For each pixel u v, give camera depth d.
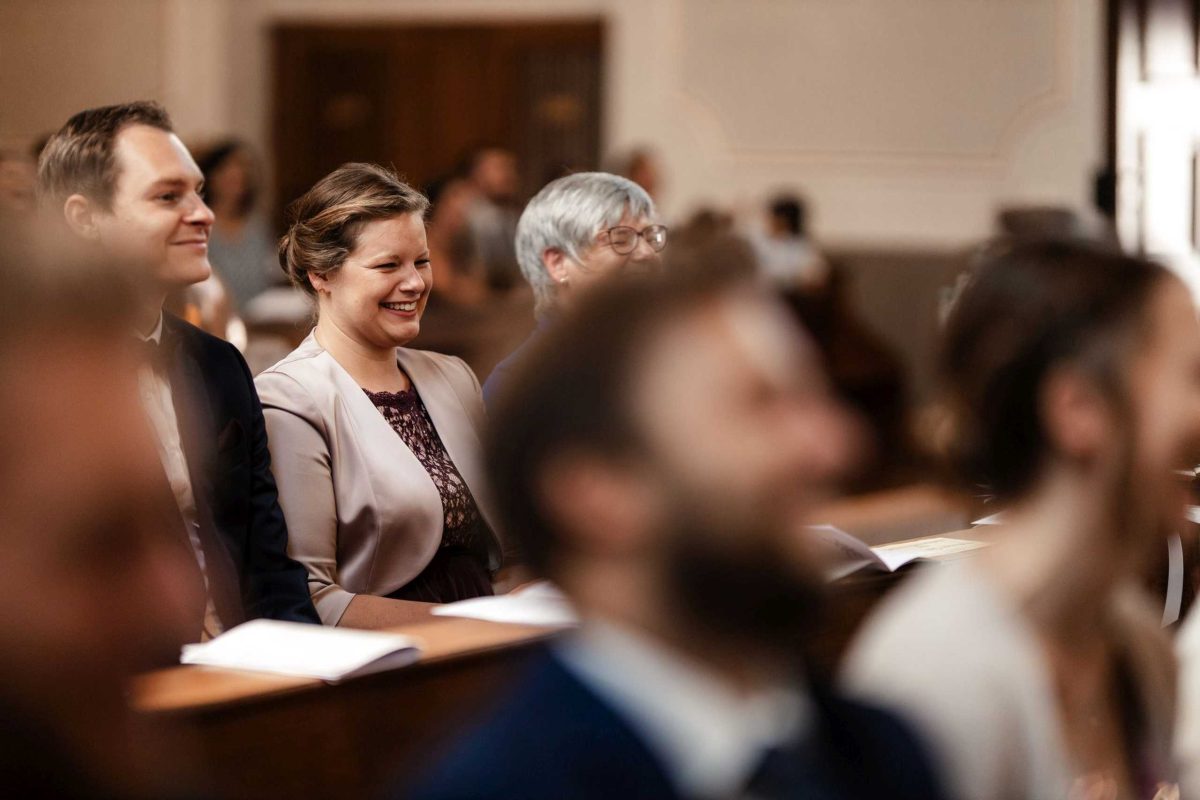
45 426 1.06
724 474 1.19
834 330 11.63
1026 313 1.98
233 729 2.70
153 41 13.84
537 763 1.24
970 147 12.73
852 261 12.85
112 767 1.11
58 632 1.07
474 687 3.10
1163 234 11.04
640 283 1.26
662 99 13.31
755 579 1.20
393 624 3.79
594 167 14.16
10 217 1.10
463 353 8.79
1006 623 1.94
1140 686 2.12
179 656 2.96
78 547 1.07
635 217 4.74
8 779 1.07
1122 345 1.94
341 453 4.08
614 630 1.27
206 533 3.68
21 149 13.91
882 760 1.40
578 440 1.22
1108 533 1.98
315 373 4.15
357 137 14.63
